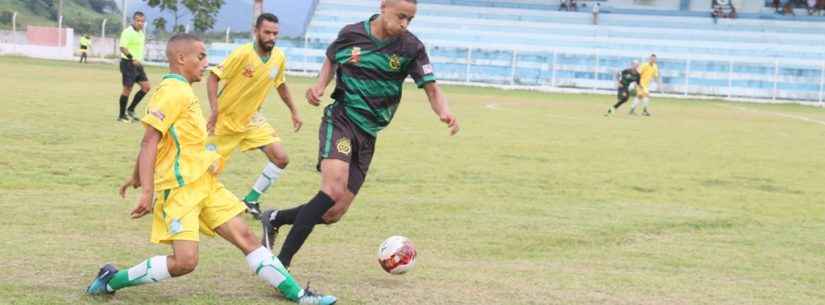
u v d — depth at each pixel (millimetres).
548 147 22641
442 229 11273
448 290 8164
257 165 16375
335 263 9141
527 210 13008
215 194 7379
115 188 13148
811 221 13203
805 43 72438
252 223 11547
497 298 7941
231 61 12117
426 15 77062
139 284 7262
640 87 40000
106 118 23688
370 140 8789
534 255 10016
